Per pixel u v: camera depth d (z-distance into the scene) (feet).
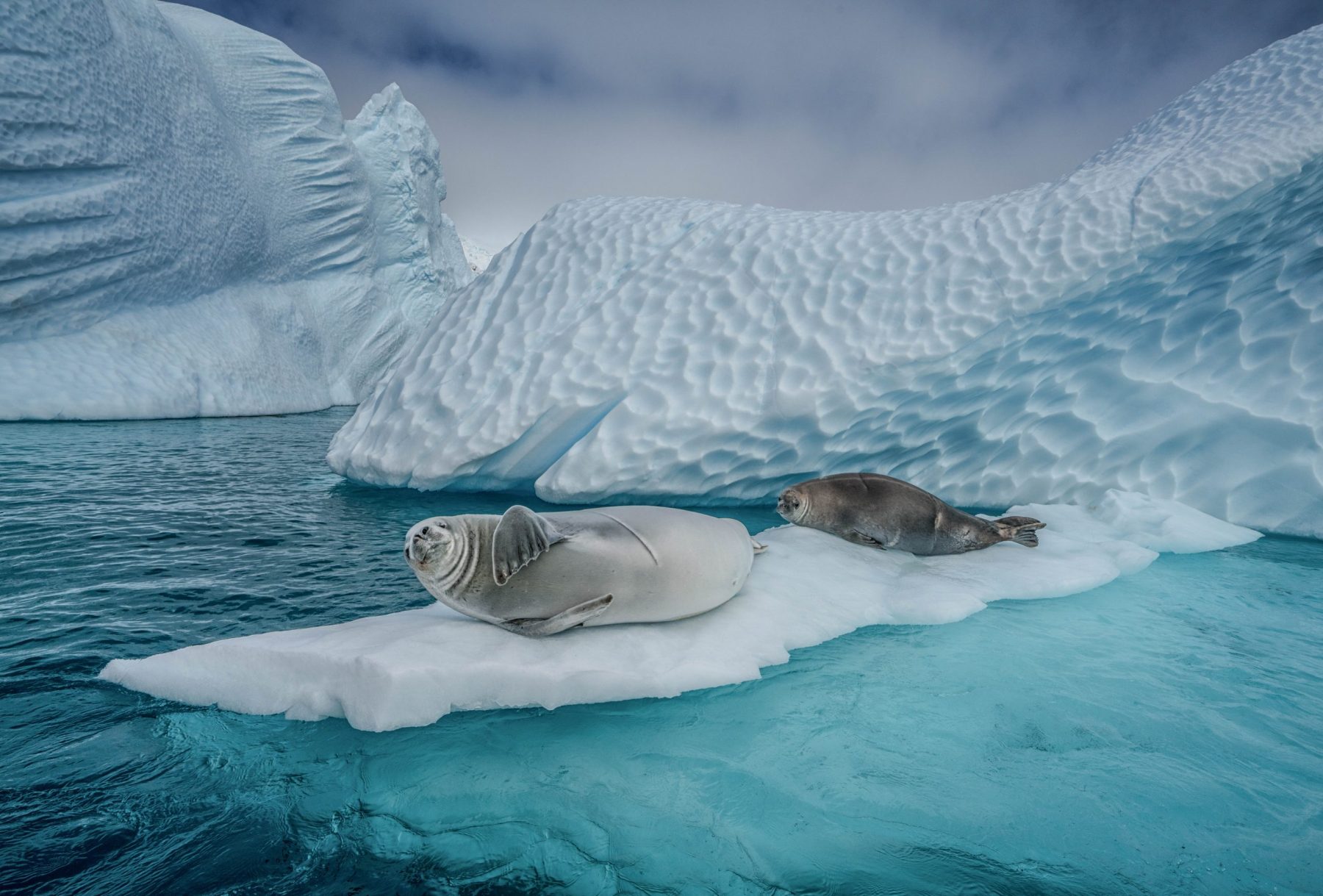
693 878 4.63
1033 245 17.47
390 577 11.62
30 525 14.62
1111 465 15.05
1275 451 13.74
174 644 8.49
